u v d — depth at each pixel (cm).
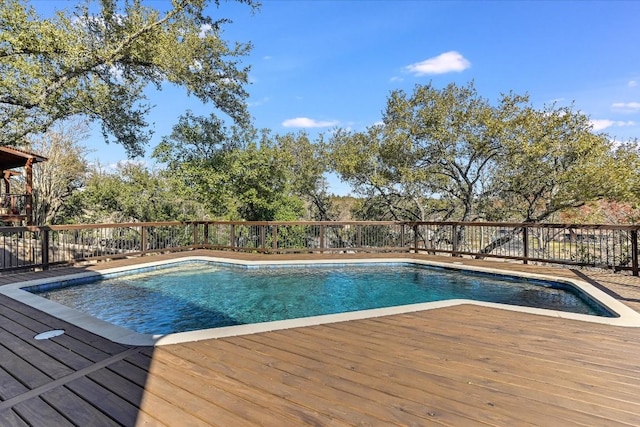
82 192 1611
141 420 184
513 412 192
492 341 310
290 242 1188
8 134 967
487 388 221
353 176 1588
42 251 710
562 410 194
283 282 698
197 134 1415
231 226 1022
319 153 1934
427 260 834
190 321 478
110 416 189
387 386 222
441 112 1327
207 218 1441
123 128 1174
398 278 725
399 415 188
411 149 1398
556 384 227
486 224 816
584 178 1100
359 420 183
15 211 1297
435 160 1416
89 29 955
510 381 231
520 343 305
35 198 1653
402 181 1484
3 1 788
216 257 895
